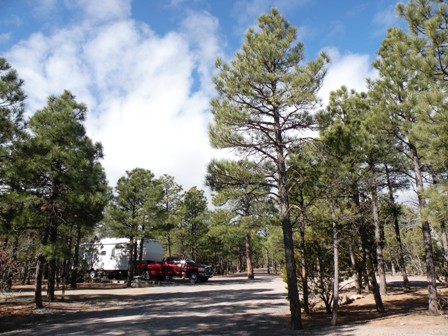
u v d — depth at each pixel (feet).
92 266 105.40
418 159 41.91
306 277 42.27
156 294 67.77
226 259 175.32
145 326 34.68
